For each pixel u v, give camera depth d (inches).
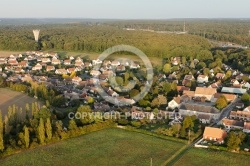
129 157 5196.9
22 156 5206.7
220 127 6501.0
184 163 4970.5
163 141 5821.9
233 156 5221.5
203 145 5595.5
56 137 5797.2
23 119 6678.2
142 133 6210.6
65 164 4963.1
